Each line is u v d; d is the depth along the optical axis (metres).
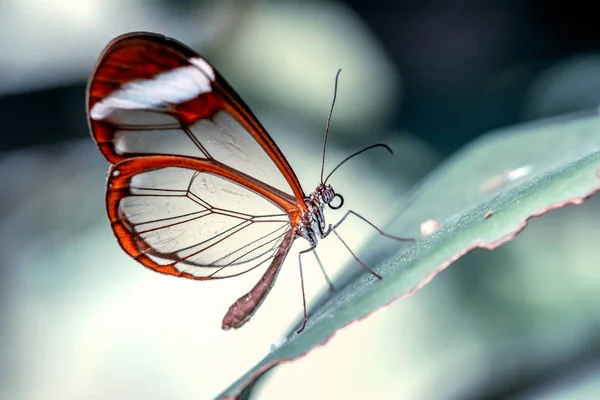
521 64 0.31
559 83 0.31
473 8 0.31
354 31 0.28
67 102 0.28
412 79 0.31
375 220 0.27
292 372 0.25
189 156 0.23
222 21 0.28
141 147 0.23
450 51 0.31
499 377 0.25
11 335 0.25
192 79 0.23
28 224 0.27
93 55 0.28
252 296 0.23
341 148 0.28
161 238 0.23
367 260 0.23
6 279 0.26
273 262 0.24
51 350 0.25
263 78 0.28
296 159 0.27
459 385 0.25
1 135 0.28
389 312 0.25
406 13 0.31
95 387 0.25
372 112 0.28
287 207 0.24
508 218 0.20
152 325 0.25
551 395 0.25
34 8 0.28
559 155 0.23
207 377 0.25
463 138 0.30
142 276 0.26
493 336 0.25
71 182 0.28
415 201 0.23
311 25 0.28
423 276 0.20
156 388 0.25
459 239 0.20
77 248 0.26
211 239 0.24
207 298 0.25
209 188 0.23
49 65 0.28
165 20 0.28
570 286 0.25
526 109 0.31
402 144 0.28
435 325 0.25
